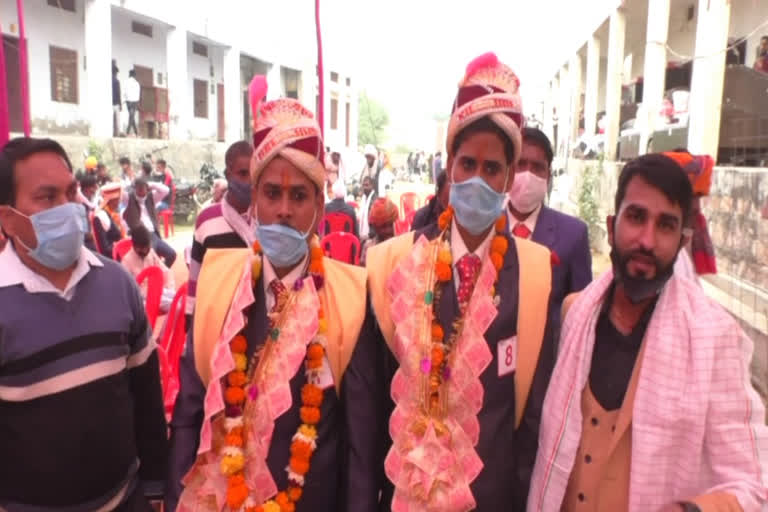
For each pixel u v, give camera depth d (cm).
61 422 197
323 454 198
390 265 214
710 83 771
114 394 209
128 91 1852
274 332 199
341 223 611
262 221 200
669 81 1176
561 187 1741
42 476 198
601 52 1917
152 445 237
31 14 1616
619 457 177
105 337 205
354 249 550
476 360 192
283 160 193
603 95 2103
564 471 182
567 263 302
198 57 2302
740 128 752
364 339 204
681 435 167
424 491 186
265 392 195
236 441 192
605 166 1240
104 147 1614
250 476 191
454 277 207
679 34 1331
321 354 196
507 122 194
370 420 201
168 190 1354
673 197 170
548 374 206
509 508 200
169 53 2009
